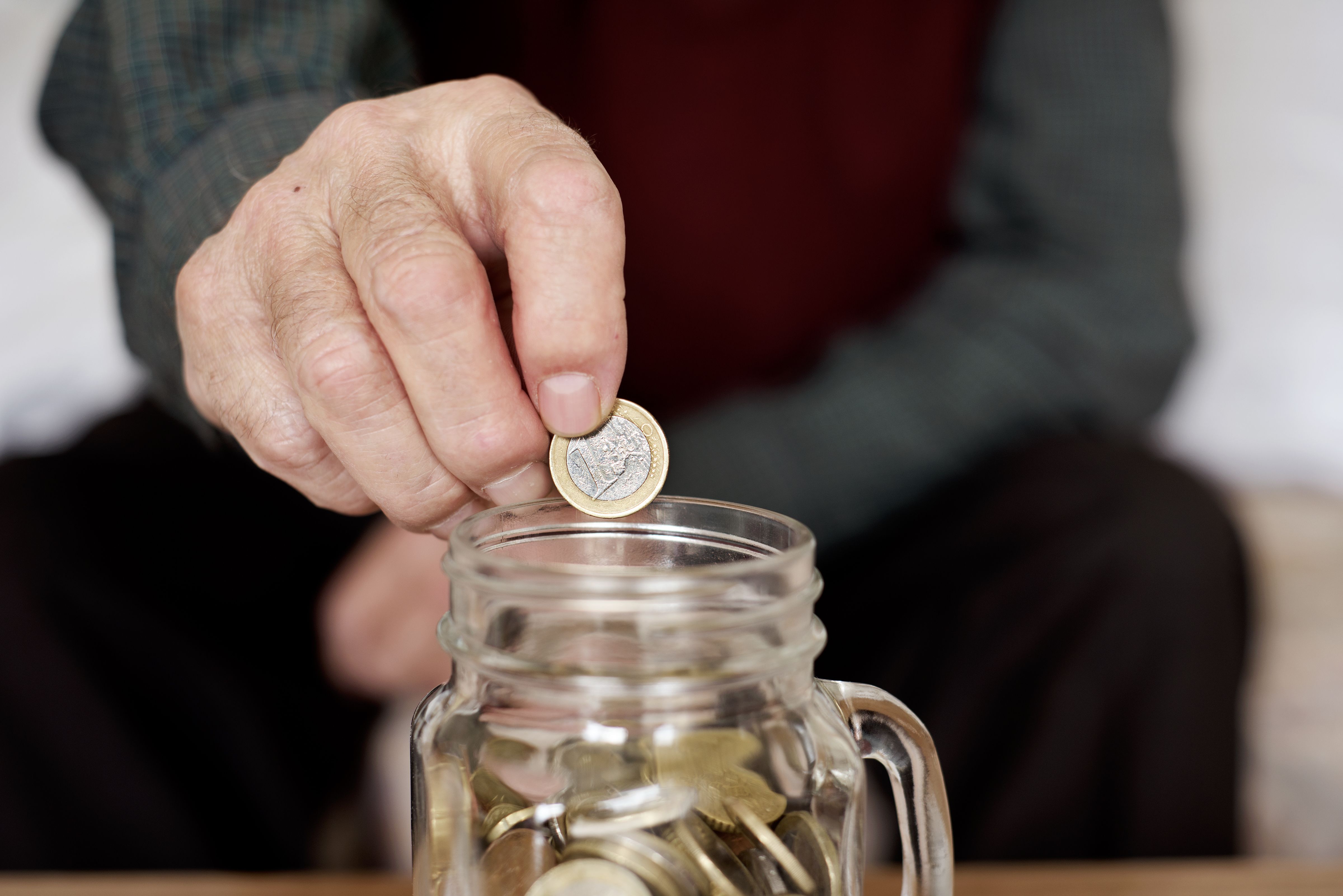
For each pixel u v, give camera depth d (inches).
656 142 40.2
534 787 14.4
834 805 15.0
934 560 32.3
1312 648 41.4
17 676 27.4
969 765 29.1
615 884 13.9
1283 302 54.4
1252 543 45.1
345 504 17.1
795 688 14.9
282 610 35.6
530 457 15.6
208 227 18.7
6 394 51.4
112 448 35.4
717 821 14.4
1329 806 38.7
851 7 40.0
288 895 20.7
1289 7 59.4
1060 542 29.7
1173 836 28.4
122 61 20.5
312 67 20.7
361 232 15.3
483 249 16.5
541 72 39.2
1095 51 39.6
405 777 37.4
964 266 39.6
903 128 40.8
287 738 33.0
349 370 15.2
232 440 18.7
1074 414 35.9
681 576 14.0
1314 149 56.9
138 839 27.3
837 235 41.3
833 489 34.2
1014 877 21.1
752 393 36.1
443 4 38.4
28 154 57.0
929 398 34.9
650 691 14.1
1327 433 51.8
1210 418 52.8
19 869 26.7
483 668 14.4
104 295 54.1
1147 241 38.3
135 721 28.6
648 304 41.5
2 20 59.9
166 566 32.9
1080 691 28.5
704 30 39.4
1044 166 39.1
